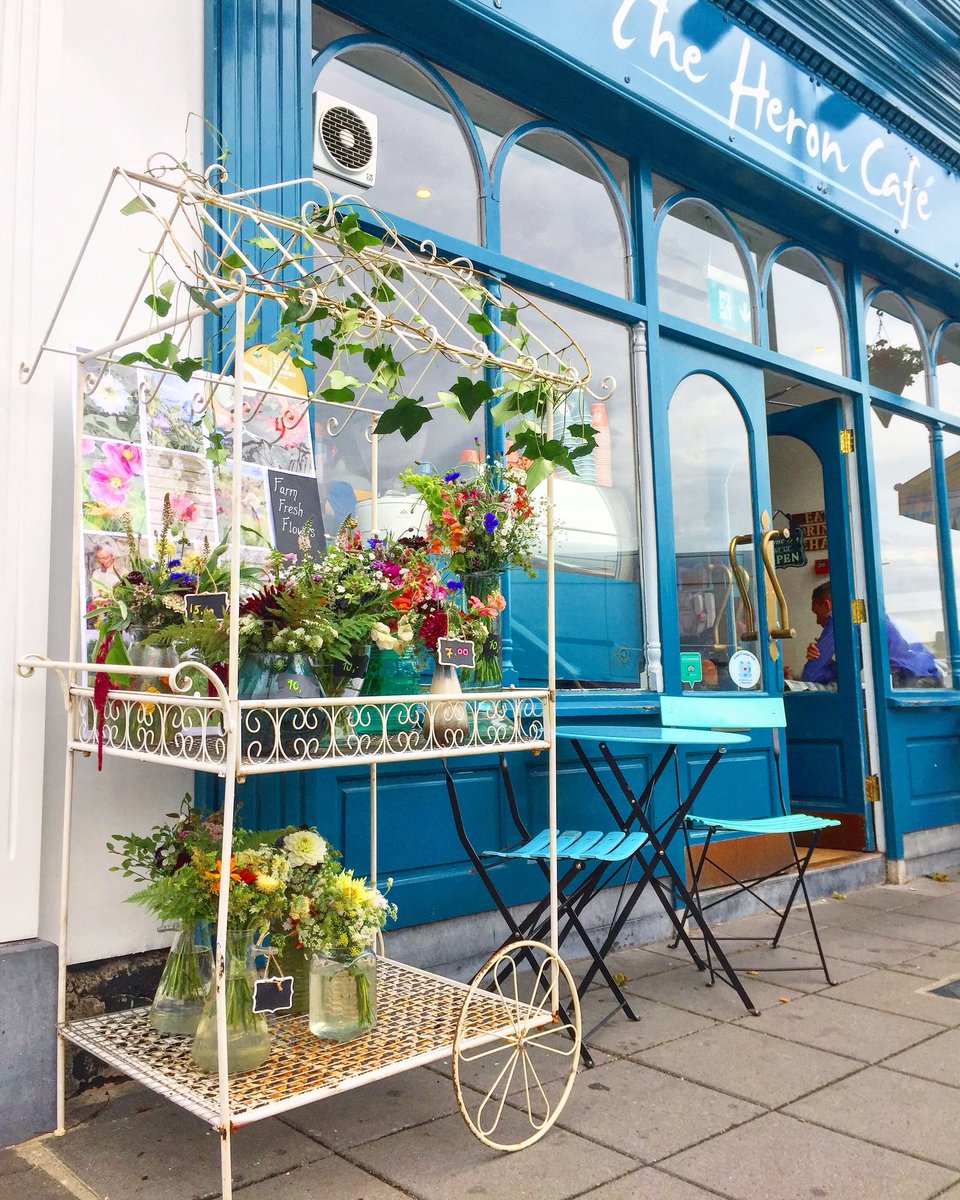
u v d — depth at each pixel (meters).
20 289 2.47
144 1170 2.12
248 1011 2.08
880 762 5.50
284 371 2.95
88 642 2.33
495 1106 2.47
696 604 4.61
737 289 5.08
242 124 3.02
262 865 2.21
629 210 4.56
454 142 3.88
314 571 2.40
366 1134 2.31
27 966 2.30
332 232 2.26
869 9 5.27
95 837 2.56
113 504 2.47
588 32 4.06
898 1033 3.01
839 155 5.36
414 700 2.20
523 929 2.87
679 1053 2.85
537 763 3.76
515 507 2.80
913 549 6.11
